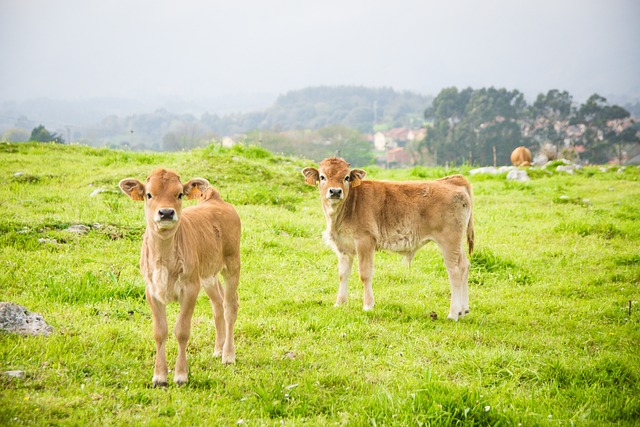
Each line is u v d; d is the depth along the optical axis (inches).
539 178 959.0
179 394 243.6
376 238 395.5
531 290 434.0
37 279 373.7
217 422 223.9
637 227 590.9
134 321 329.1
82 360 264.7
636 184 876.6
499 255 494.6
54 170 713.6
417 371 282.8
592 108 3073.3
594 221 609.3
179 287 253.1
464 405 233.1
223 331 293.6
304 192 706.8
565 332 348.5
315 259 484.7
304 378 267.6
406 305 390.9
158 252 246.2
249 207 602.5
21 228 454.9
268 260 464.4
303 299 391.5
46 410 219.0
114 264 413.4
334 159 402.3
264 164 778.2
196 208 289.7
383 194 397.7
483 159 2960.1
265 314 356.8
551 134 3026.6
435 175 971.3
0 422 205.0
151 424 217.8
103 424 215.6
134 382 254.5
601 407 251.8
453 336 334.3
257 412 236.5
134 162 778.8
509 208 693.9
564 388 273.7
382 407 235.9
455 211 386.6
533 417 235.1
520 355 298.2
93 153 884.6
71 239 450.9
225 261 294.5
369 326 344.2
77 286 366.6
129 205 557.3
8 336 278.1
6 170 693.3
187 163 720.3
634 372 281.4
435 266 485.7
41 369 251.4
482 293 430.9
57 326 303.1
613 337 335.9
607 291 426.9
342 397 252.7
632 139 2851.9
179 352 256.1
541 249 530.6
